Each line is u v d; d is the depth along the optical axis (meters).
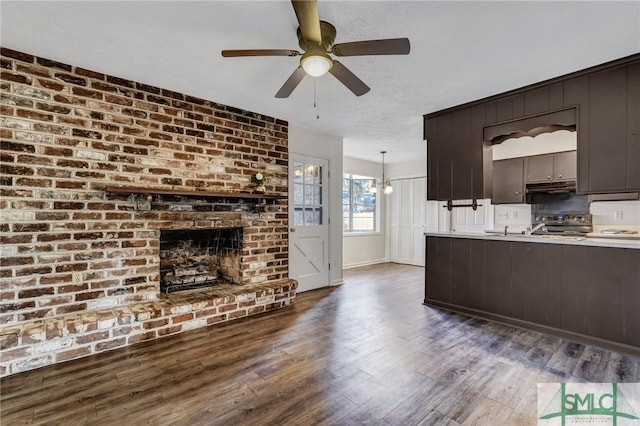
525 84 3.05
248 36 2.25
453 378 2.19
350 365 2.38
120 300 2.88
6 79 2.37
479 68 2.72
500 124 3.32
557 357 2.51
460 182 3.65
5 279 2.35
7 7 1.89
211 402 1.92
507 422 1.74
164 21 2.06
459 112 3.65
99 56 2.51
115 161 2.84
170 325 2.94
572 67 2.70
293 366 2.36
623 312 2.59
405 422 1.74
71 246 2.62
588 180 2.75
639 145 2.51
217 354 2.55
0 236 2.33
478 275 3.49
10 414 1.80
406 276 5.77
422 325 3.23
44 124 2.51
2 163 2.34
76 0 1.83
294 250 4.48
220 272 4.10
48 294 2.52
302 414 1.81
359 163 6.99
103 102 2.79
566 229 5.01
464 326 3.20
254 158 3.90
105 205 2.79
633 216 4.48
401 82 3.01
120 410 1.85
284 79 2.94
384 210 7.62
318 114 3.96
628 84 2.55
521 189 5.32
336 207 5.07
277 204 4.13
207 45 2.36
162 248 3.68
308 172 4.68
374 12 1.96
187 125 3.31
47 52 2.44
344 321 3.33
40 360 2.33
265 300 3.65
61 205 2.57
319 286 4.82
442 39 2.26
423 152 6.26
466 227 6.31
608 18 2.00
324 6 1.90
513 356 2.53
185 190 3.17
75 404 1.90
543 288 3.03
